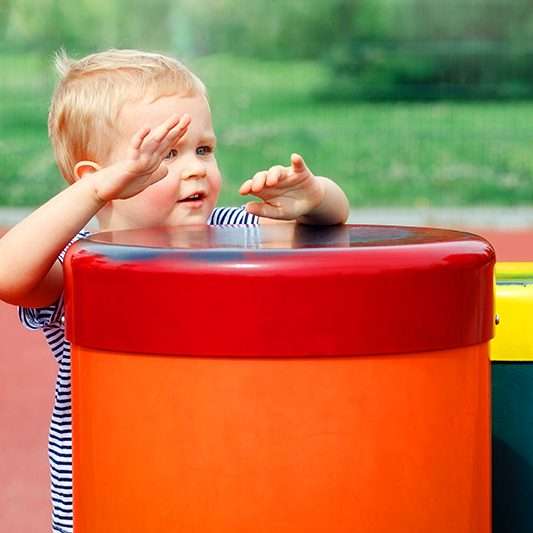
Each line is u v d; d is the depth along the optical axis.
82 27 31.58
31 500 7.29
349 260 3.09
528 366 4.20
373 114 28.95
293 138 26.98
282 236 3.49
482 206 22.64
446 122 28.14
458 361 3.24
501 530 4.25
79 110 4.41
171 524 3.15
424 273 3.15
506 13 31.56
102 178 3.64
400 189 23.80
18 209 22.45
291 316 3.06
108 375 3.22
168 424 3.13
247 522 3.10
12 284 3.68
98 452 3.26
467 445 3.29
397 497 3.15
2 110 27.23
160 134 3.58
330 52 31.80
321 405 3.09
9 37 30.48
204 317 3.08
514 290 4.21
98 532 3.27
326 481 3.10
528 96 30.34
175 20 32.38
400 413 3.14
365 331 3.10
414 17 32.06
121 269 3.16
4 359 10.73
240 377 3.08
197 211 4.29
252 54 32.19
